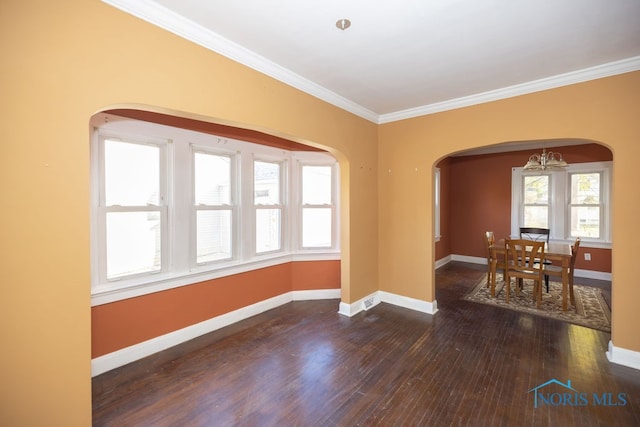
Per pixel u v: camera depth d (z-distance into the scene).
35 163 1.42
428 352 2.74
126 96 1.72
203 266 3.16
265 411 1.98
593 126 2.64
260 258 3.69
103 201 2.48
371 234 3.99
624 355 2.50
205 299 3.12
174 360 2.60
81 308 1.58
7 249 1.35
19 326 1.39
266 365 2.53
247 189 3.56
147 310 2.68
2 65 1.32
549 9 1.84
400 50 2.35
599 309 3.76
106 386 2.23
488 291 4.59
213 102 2.15
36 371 1.44
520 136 3.01
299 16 1.92
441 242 6.44
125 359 2.53
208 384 2.26
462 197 6.78
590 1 1.76
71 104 1.52
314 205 4.21
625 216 2.49
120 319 2.51
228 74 2.24
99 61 1.62
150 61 1.82
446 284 4.99
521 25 2.01
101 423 1.86
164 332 2.80
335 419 1.91
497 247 4.27
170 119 2.81
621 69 2.50
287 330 3.21
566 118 2.77
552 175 5.66
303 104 2.90
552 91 2.84
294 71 2.72
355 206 3.69
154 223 2.81
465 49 2.33
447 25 2.02
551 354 2.69
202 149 3.16
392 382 2.29
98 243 2.44
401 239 3.92
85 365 1.59
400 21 1.97
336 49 2.34
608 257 5.11
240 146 3.45
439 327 3.28
